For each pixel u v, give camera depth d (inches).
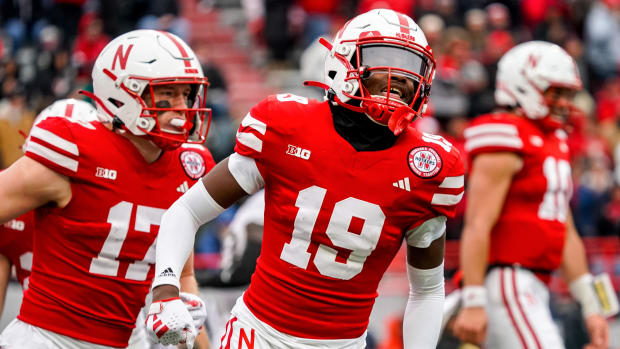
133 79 449.7
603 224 1277.1
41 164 445.4
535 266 646.5
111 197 455.5
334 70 429.7
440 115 1419.8
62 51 1455.5
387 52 421.7
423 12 1571.1
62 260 461.7
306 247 421.4
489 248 653.3
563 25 1759.4
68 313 463.2
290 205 419.5
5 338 470.6
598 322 677.9
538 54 652.1
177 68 455.8
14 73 1402.6
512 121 640.4
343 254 422.0
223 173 426.0
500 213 647.8
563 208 655.1
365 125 418.3
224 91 1393.9
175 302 408.5
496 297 644.1
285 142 415.8
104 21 1535.4
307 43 1598.2
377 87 423.8
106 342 472.7
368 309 446.3
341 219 415.8
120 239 460.1
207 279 766.5
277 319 428.1
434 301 459.8
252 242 753.0
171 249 422.6
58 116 456.4
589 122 1540.4
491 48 1483.8
